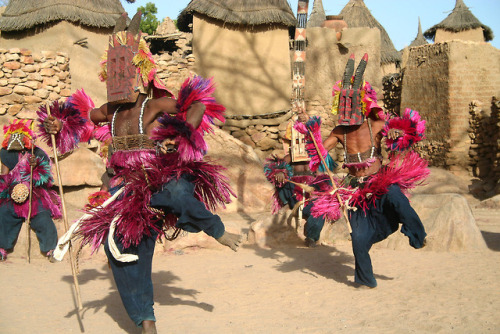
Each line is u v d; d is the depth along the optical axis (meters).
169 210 4.15
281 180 8.38
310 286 5.87
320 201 5.88
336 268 6.79
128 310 4.04
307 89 18.84
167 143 4.06
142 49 4.33
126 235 3.92
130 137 4.30
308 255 7.64
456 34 29.34
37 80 13.20
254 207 13.92
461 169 20.47
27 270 6.79
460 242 7.68
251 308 5.04
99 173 12.20
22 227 7.59
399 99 23.36
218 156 14.11
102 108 4.68
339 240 8.59
